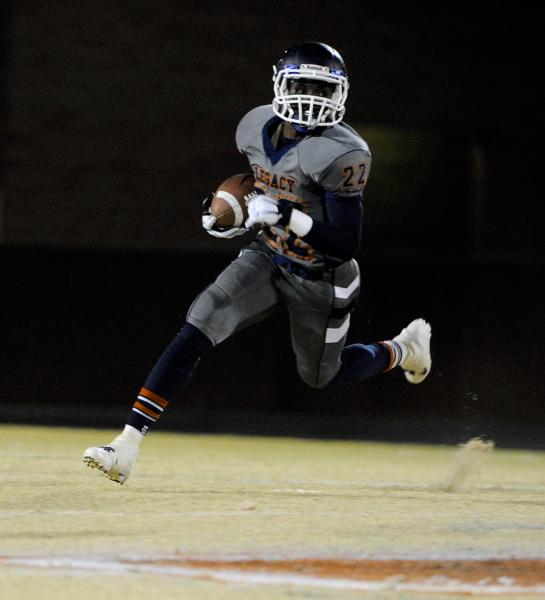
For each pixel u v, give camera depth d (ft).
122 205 207.62
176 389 66.64
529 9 209.46
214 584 42.63
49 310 174.81
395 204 212.02
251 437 144.87
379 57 208.23
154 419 66.64
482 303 172.65
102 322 174.91
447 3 208.54
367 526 57.31
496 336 172.45
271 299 67.51
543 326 171.83
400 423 172.14
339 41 207.72
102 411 172.45
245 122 66.80
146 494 68.44
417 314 173.06
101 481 75.15
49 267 175.11
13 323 174.81
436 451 132.26
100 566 45.44
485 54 209.36
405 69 208.74
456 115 209.77
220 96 208.13
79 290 175.01
